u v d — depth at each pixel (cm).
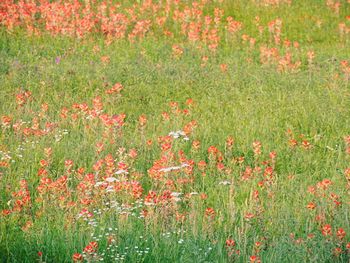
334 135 1750
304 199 1370
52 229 1210
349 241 1182
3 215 1261
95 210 1313
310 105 1905
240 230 1230
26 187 1373
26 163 1514
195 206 1338
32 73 2162
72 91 2050
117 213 1263
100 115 1730
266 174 1406
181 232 1187
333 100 1939
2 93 1969
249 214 1213
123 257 1094
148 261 1099
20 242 1163
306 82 2122
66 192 1372
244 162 1603
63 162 1544
